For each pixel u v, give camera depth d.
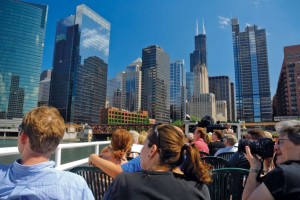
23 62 156.25
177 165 1.98
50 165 1.64
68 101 176.00
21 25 158.75
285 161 2.22
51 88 187.75
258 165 2.56
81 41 189.25
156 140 1.98
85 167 3.00
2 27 152.38
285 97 143.50
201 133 7.22
